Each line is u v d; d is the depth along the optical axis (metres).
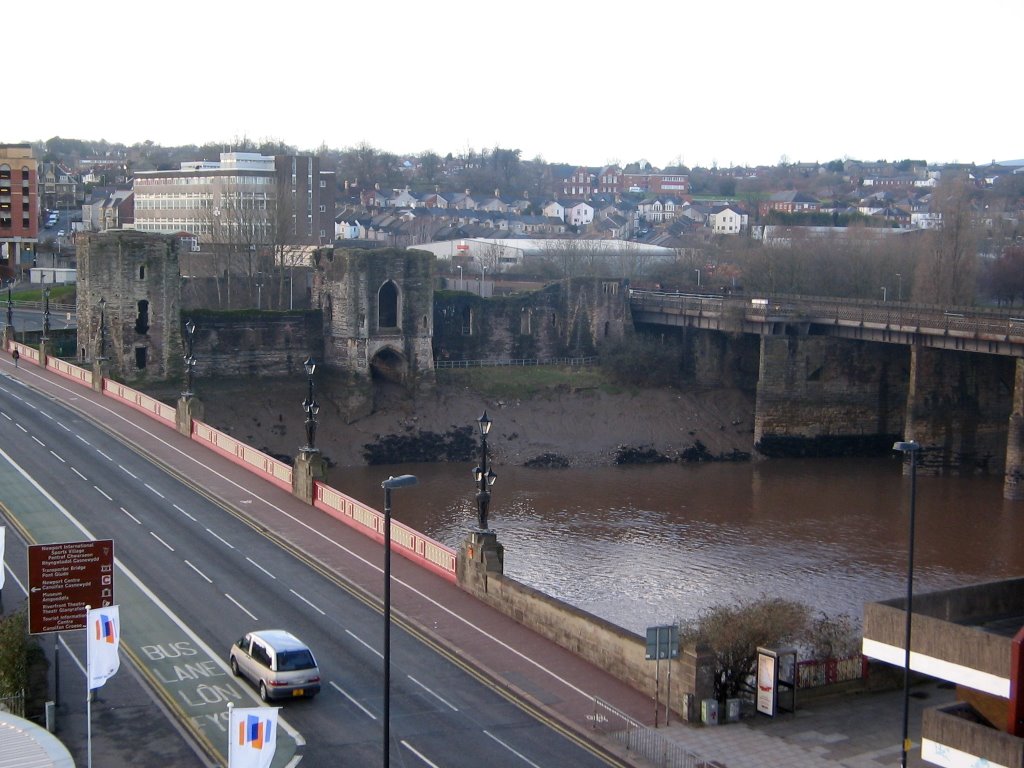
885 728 53.59
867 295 194.38
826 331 150.38
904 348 154.25
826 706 56.53
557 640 64.06
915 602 51.78
